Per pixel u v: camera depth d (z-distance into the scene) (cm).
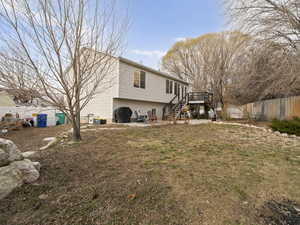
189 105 1507
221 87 1480
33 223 171
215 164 340
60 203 203
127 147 475
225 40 1497
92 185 247
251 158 379
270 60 759
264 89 904
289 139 584
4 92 455
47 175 279
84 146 485
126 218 180
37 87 443
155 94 1488
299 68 638
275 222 178
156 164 339
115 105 1130
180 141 553
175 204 205
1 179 217
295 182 263
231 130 763
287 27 658
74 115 533
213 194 228
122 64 1110
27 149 491
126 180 265
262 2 685
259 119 1227
